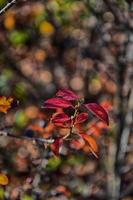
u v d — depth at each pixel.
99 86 7.20
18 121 5.51
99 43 7.12
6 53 7.33
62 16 6.72
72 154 5.07
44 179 4.93
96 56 7.26
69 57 7.88
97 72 7.36
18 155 5.30
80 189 5.65
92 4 5.56
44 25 6.97
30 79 7.41
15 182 4.61
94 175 5.86
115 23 6.12
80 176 5.70
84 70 7.51
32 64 7.63
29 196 4.49
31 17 7.04
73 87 7.39
